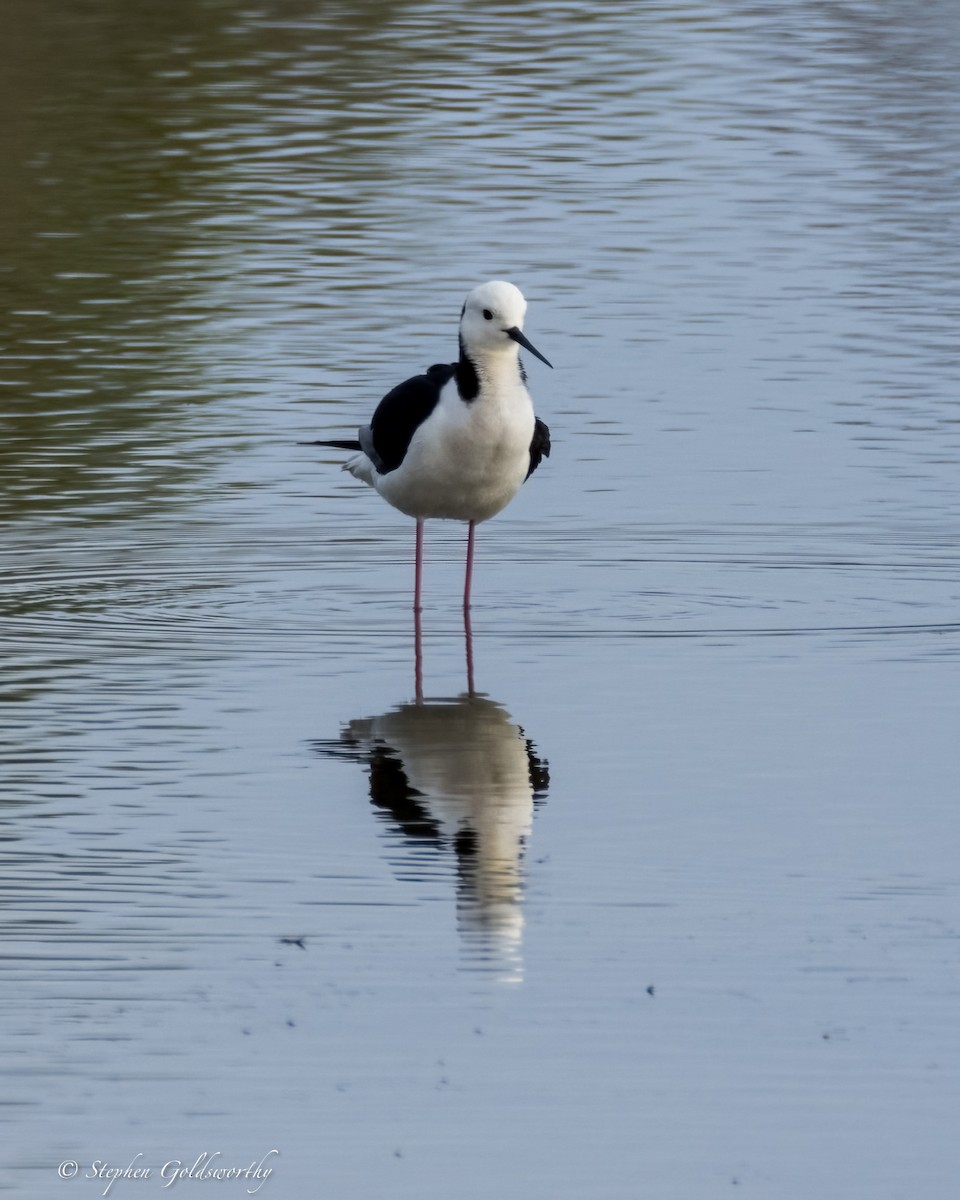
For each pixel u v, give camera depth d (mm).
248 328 22094
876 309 22719
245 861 10430
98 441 18766
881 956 9430
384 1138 8047
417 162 28953
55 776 11555
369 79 33719
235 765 11758
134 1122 8148
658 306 22875
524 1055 8625
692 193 27562
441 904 9961
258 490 17641
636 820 10961
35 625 14344
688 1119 8156
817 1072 8484
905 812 11062
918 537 16281
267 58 35125
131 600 14938
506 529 16734
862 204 27047
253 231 25797
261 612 14734
